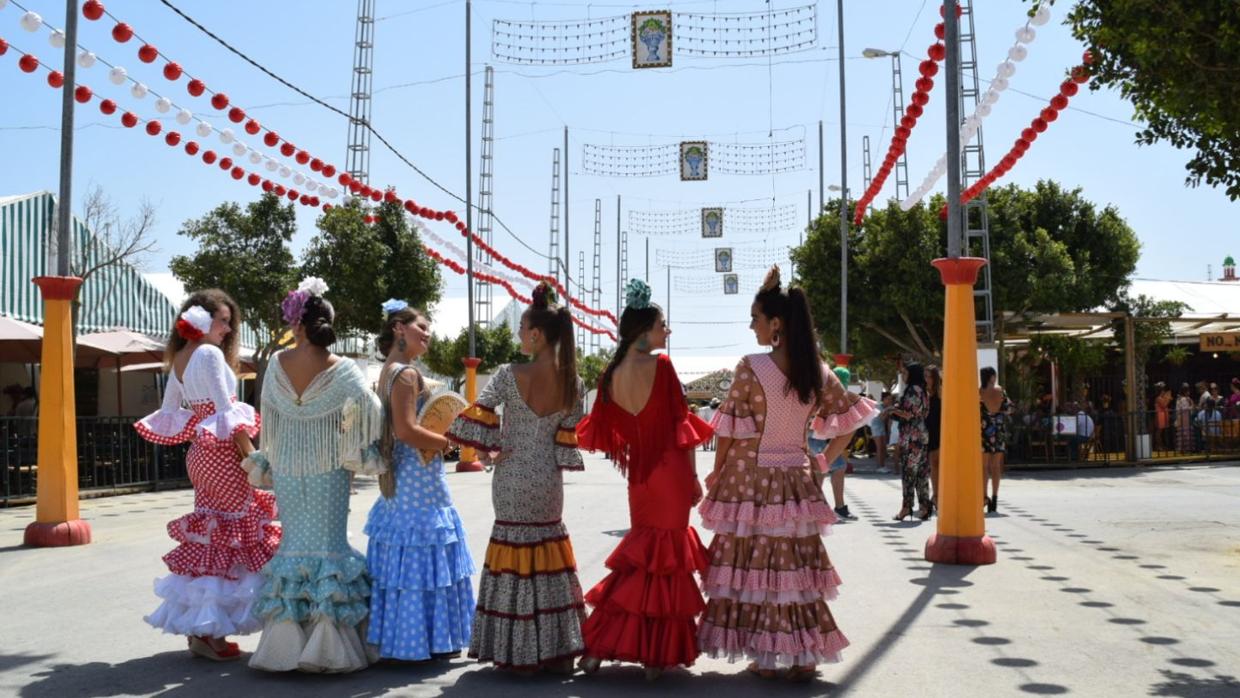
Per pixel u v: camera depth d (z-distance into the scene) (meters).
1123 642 6.10
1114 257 29.12
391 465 5.62
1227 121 7.93
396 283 23.47
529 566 5.45
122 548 10.07
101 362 20.02
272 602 5.43
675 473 5.41
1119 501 14.66
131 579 8.24
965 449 9.10
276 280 22.23
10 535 11.25
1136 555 9.41
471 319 23.17
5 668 5.56
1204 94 7.81
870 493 16.69
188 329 6.02
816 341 5.54
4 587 7.90
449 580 5.60
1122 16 7.77
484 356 39.31
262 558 5.75
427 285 24.05
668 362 5.49
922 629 6.45
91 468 17.05
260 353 22.97
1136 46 7.69
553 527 5.56
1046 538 10.59
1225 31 7.46
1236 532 11.00
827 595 5.42
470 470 22.67
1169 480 19.12
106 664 5.64
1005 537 10.67
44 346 10.46
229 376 5.85
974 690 5.14
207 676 5.40
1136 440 23.69
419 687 5.25
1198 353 30.94
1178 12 7.52
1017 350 29.48
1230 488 17.05
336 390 5.45
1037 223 28.98
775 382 5.44
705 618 5.46
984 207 21.12
